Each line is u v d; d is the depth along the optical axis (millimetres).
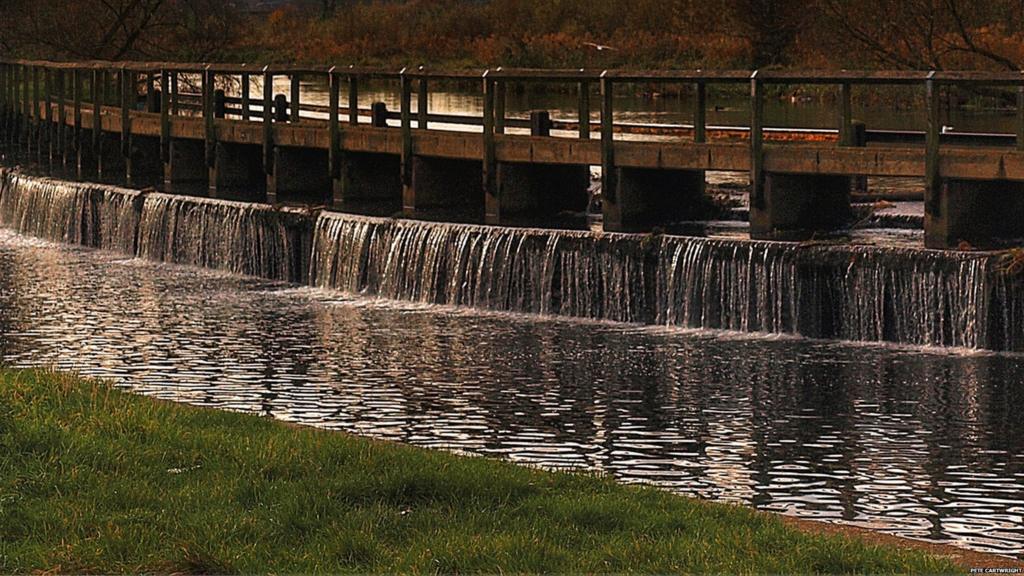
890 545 17141
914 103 66625
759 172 34625
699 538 16562
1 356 30281
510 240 34781
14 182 49938
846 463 22688
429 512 17188
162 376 28625
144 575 15289
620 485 19047
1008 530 19672
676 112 65875
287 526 16578
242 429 21047
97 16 71938
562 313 34250
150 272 40781
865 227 36219
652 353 30141
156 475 18375
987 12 59312
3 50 78938
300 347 31156
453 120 41500
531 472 19328
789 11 72625
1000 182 33219
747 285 32062
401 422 25281
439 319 33938
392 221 36812
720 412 25672
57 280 39375
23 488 17625
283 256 39500
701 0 84062
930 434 24141
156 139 52250
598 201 40656
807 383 27484
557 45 88188
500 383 27906
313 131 43844
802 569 15484
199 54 72688
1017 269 29281
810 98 72625
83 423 20266
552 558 15648
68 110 56344
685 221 38125
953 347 30047
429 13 105000
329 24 108250
